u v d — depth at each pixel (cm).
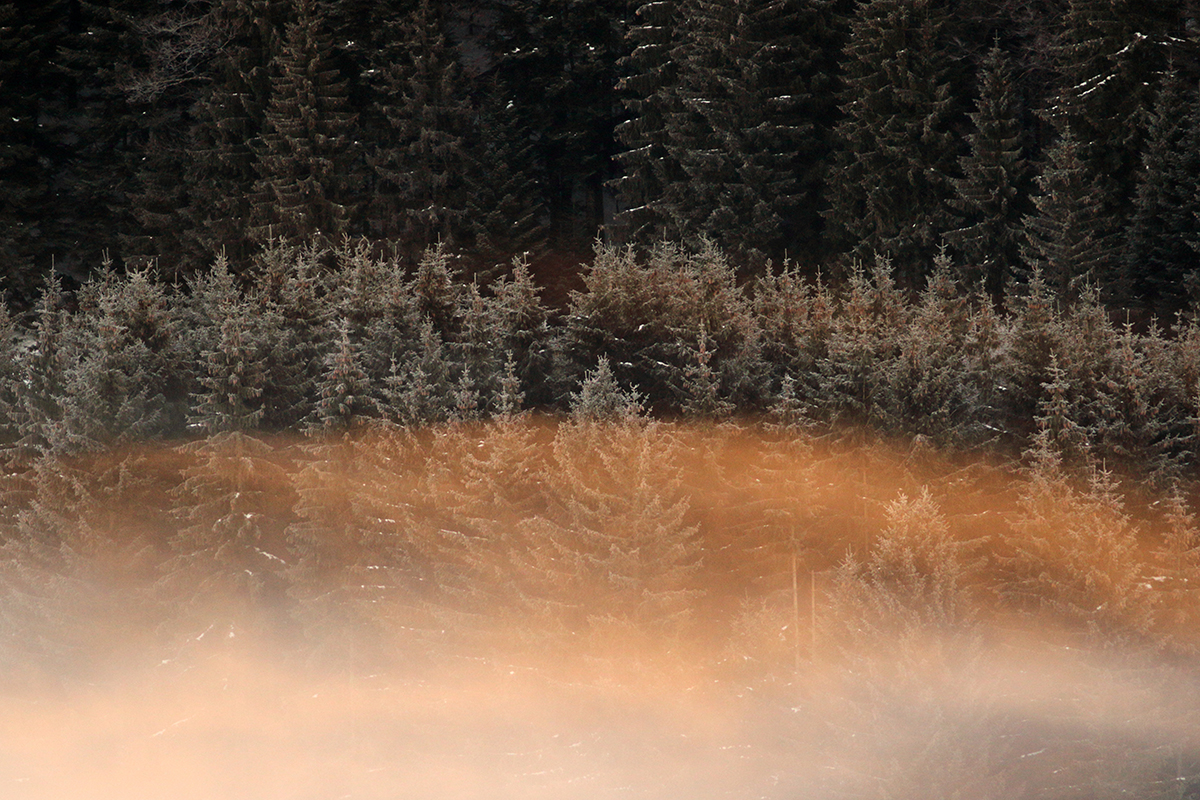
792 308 8375
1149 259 12925
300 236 14512
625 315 8219
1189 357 7931
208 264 15175
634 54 15775
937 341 7725
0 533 7756
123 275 15638
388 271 8956
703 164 14388
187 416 7894
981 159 13438
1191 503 7312
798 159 14912
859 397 7519
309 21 15188
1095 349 7844
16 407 8138
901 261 13625
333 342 8106
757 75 14325
